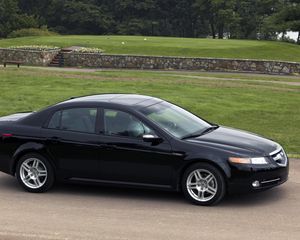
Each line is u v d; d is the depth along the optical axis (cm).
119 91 2138
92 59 4500
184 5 12088
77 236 663
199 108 1773
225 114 1689
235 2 10850
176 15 12212
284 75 3947
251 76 3609
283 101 2020
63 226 702
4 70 2978
